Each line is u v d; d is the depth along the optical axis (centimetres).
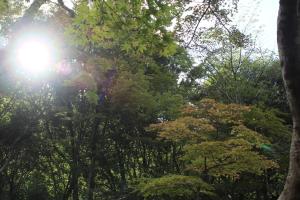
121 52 1662
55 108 2055
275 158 1714
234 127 1480
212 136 1599
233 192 1827
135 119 2044
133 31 603
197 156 1414
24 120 2103
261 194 2181
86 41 629
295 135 467
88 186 2117
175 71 2478
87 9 588
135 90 1803
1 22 1507
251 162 1390
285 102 2555
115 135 2227
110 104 1889
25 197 2364
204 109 1638
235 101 2397
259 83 2634
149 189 1420
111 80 1667
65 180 2614
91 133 2167
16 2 1546
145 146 2298
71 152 2306
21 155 2209
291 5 479
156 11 585
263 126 1731
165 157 2355
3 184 2298
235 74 2541
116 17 588
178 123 1473
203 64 2502
